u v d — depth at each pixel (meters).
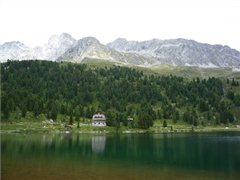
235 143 142.00
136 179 64.00
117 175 67.50
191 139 165.38
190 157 97.56
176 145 133.12
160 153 106.50
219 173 72.50
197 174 71.00
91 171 71.19
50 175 65.50
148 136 190.12
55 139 158.62
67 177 64.12
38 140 148.62
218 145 133.38
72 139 161.88
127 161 87.62
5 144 123.62
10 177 62.50
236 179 66.44
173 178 66.06
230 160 92.00
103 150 113.19
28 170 69.94
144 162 86.56
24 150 105.62
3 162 79.88
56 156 93.62
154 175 68.56
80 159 89.31
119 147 124.12
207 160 91.69
